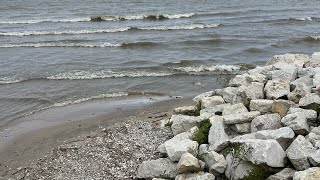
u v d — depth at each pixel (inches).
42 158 457.7
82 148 465.1
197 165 343.9
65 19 1642.5
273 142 321.4
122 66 873.5
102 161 423.2
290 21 1448.1
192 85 737.0
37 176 412.8
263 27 1338.6
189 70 824.3
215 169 337.7
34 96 696.4
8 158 470.9
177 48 1036.5
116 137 482.9
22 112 628.1
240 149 331.6
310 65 531.2
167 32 1295.5
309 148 313.4
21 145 506.0
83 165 421.1
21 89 736.3
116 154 434.3
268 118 378.3
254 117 392.5
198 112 492.1
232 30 1293.1
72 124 564.7
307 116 366.9
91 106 640.4
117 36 1252.5
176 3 2049.7
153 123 522.0
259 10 1759.4
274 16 1589.6
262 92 447.8
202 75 793.6
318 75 450.0
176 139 401.4
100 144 469.1
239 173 326.0
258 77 494.0
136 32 1321.4
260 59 912.9
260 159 312.2
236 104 434.9
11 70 866.1
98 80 778.8
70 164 428.1
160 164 368.5
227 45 1061.1
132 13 1759.4
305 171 282.7
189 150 366.3
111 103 651.5
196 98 535.2
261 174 312.7
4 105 659.4
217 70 821.2
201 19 1557.6
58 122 577.0
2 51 1058.7
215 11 1750.7
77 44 1127.6
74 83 764.0
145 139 462.6
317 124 370.0
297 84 434.6
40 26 1503.4
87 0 2279.8
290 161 314.8
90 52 1021.2
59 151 465.4
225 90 496.1
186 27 1375.5
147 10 1844.2
